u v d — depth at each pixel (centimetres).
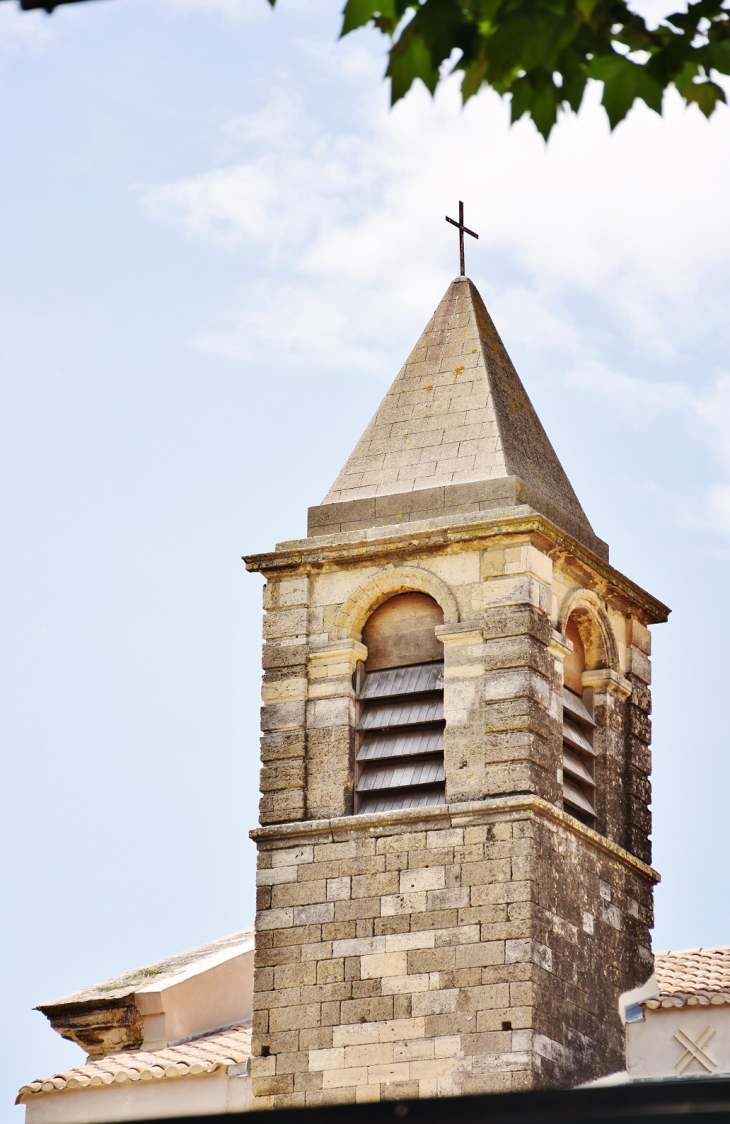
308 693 5250
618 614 5562
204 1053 5372
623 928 5256
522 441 5466
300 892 5091
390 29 2031
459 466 5331
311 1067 4953
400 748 5166
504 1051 4772
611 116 2069
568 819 5053
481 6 2005
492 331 5731
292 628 5300
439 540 5166
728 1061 4950
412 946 4941
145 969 6062
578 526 5453
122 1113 5206
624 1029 5128
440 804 5019
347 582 5291
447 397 5500
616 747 5428
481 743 5022
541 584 5141
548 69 2019
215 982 5869
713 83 2064
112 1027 5694
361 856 5059
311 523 5397
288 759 5212
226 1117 1914
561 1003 4900
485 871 4925
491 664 5066
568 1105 1866
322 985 5000
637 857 5397
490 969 4850
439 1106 1884
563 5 1997
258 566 5353
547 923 4916
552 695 5141
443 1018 4856
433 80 1992
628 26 2052
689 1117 1844
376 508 5338
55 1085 5288
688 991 5147
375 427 5538
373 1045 4909
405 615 5266
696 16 2052
